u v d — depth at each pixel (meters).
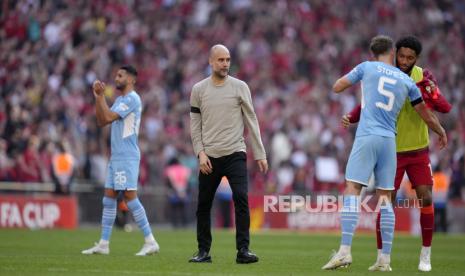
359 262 28.31
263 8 86.44
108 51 72.69
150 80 72.44
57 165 52.69
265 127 70.69
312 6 89.44
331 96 78.19
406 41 25.06
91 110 65.38
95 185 54.41
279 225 57.25
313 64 83.69
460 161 60.66
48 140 54.69
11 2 70.88
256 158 25.34
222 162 25.20
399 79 23.31
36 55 68.38
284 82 79.69
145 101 68.69
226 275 22.05
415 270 25.03
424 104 23.67
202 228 25.91
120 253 30.08
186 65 76.50
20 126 56.56
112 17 76.38
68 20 72.94
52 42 70.44
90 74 68.69
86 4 75.56
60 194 52.69
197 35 81.06
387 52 23.77
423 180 25.02
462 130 77.31
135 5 80.44
